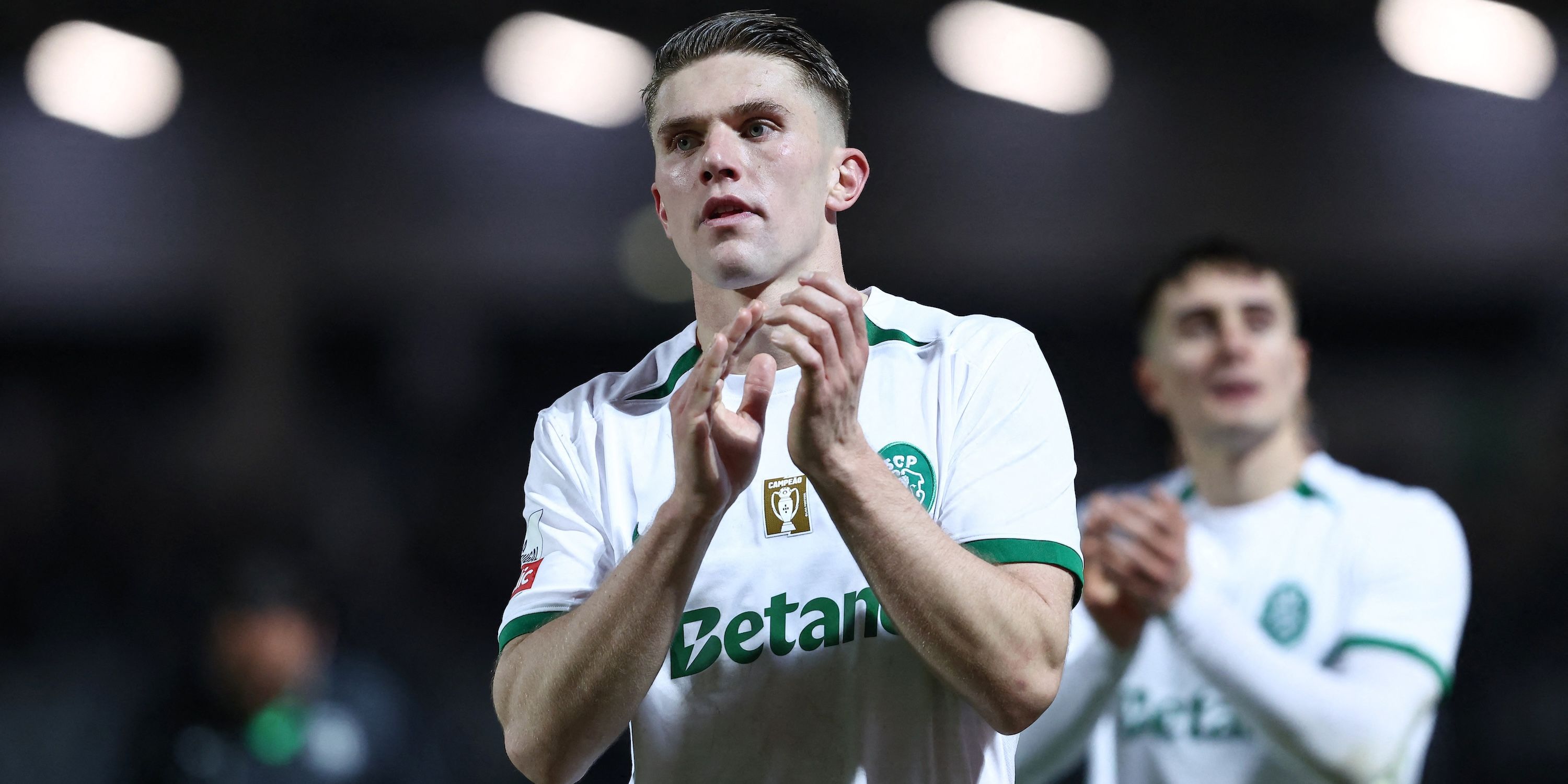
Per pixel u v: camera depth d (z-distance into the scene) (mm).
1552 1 37156
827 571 6531
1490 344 40969
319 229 39312
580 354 42906
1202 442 12969
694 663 6582
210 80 38781
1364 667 11789
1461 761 24719
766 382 6078
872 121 39031
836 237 7016
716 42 6742
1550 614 28078
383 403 41156
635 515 6906
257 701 15609
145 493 38750
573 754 6328
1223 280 12867
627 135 39844
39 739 25141
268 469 37125
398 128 39531
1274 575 12531
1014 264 39188
